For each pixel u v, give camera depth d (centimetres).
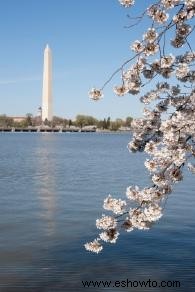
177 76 711
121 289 1387
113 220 718
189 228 2141
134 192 714
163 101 757
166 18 662
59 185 4006
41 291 1372
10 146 11588
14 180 4400
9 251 1775
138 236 1967
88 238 1991
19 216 2489
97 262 1631
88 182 4256
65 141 15312
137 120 767
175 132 688
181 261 1631
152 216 691
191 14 670
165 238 1941
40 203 2964
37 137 19738
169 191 703
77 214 2556
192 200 3028
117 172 5278
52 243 1894
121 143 13900
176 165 689
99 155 8456
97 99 686
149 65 711
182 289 1386
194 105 717
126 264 1605
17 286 1405
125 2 668
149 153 723
